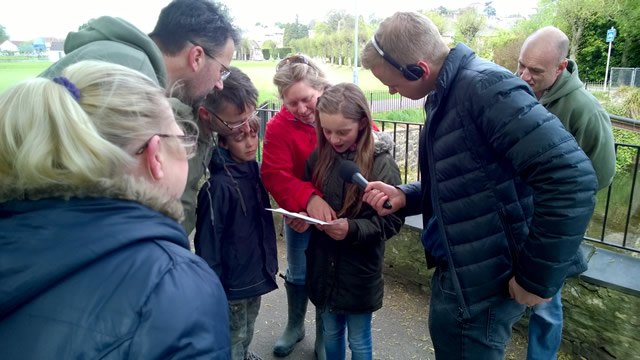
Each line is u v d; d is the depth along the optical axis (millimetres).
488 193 1341
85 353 603
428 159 1449
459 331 1491
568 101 2146
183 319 660
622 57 28172
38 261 615
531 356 2107
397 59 1412
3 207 674
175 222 782
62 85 688
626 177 10883
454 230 1397
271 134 2111
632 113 18359
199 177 1784
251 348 2566
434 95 1505
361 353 1896
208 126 1798
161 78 1369
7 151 651
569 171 1166
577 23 28078
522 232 1373
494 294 1408
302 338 2602
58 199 671
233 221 1874
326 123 1716
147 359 621
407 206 1790
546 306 2033
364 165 1783
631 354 2205
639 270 2301
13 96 677
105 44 1221
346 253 1819
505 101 1232
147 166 761
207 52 1519
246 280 1924
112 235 658
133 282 653
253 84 1863
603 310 2262
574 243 1203
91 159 648
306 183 1979
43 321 615
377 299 1887
